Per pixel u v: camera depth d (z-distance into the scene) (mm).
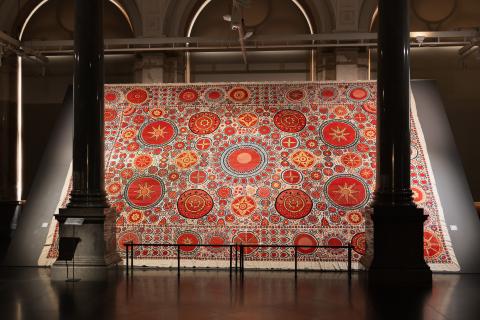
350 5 15039
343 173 10742
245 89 12906
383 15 8250
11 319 5742
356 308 6230
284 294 7012
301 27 15992
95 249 8406
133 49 15305
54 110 16328
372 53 15719
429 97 12391
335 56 15359
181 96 12820
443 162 10797
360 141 11398
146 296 6895
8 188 15836
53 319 5734
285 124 11867
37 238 9828
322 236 9680
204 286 7566
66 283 7828
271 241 9672
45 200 10523
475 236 9367
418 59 15758
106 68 16344
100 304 6426
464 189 10227
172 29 15617
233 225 9953
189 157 11250
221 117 12148
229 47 15797
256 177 10734
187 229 9945
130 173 11008
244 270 8992
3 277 8336
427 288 7418
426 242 9289
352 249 9430
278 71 16078
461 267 8805
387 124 8148
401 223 7887
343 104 12320
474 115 15539
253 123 11938
